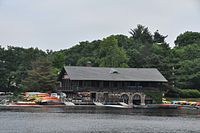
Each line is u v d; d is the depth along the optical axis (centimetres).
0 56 16575
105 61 15738
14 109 9888
